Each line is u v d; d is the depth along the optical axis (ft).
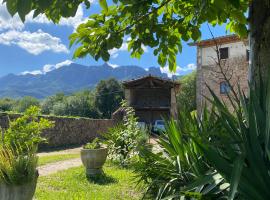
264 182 10.91
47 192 30.35
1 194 18.28
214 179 12.99
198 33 19.53
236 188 10.30
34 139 31.42
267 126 10.93
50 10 11.02
